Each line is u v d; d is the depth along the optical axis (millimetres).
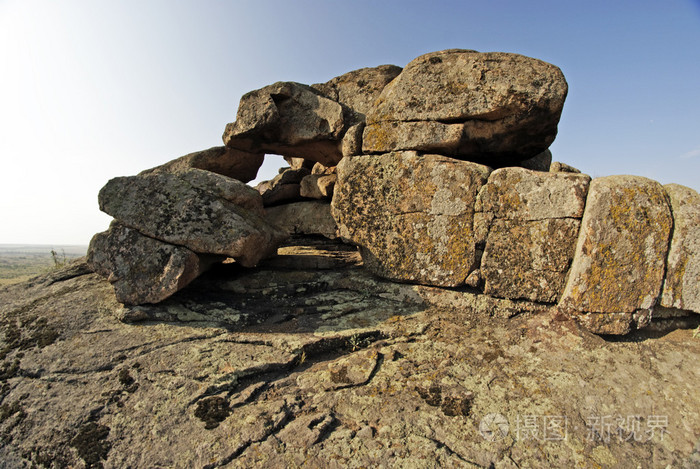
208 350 4113
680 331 4289
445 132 5172
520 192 4695
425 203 5145
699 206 4160
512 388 3623
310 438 3102
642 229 4137
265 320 4875
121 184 5020
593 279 4211
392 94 5480
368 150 5590
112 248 4859
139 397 3539
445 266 5039
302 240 8477
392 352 4168
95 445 3133
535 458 2984
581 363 3893
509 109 4965
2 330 4609
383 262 5438
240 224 4977
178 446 3088
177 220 4891
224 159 8047
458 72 5148
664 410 3383
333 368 3910
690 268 4074
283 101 7344
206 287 5570
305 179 8461
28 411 3486
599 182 4332
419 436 3135
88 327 4504
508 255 4762
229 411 3408
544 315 4578
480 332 4496
